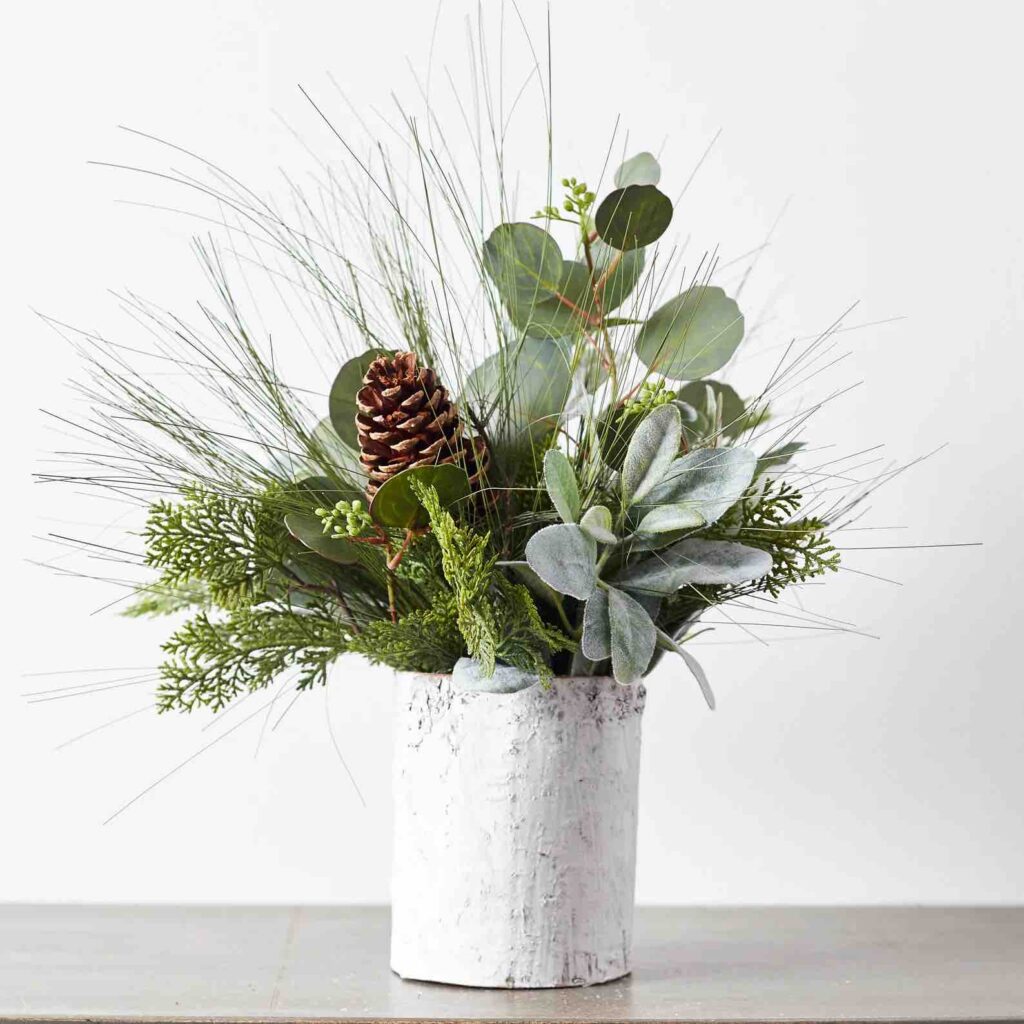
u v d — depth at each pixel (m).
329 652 0.82
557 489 0.71
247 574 0.78
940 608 1.16
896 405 1.17
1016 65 1.19
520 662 0.74
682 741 1.15
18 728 1.11
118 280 1.13
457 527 0.73
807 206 1.18
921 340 1.17
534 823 0.76
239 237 1.13
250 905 1.10
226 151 1.15
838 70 1.19
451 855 0.77
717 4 1.19
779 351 1.17
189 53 1.15
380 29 1.16
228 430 1.06
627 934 0.81
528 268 0.84
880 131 1.18
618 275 0.85
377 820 1.13
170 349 1.12
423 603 0.80
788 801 1.15
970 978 0.84
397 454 0.72
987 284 1.18
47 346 1.12
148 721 1.12
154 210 1.14
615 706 0.79
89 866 1.11
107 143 1.14
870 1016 0.73
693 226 1.17
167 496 0.83
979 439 1.17
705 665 1.15
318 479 0.79
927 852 1.15
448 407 0.74
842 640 1.16
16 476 1.12
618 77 1.17
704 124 1.18
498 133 1.15
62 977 0.82
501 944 0.77
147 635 1.12
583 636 0.70
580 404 0.81
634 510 0.75
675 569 0.75
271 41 1.16
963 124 1.19
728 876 1.14
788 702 1.15
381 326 0.88
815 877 1.15
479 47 1.16
